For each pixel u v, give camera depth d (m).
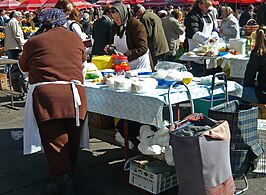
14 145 5.32
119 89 3.91
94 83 4.32
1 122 6.47
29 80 3.62
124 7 5.29
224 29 8.37
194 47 7.47
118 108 3.87
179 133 3.22
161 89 3.84
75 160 3.86
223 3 26.59
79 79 3.64
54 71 3.52
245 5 26.83
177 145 3.14
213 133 3.10
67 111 3.50
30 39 3.60
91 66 4.70
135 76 4.43
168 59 9.92
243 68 6.40
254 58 5.18
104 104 4.01
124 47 5.35
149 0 29.95
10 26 9.30
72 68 3.59
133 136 4.09
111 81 4.01
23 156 4.89
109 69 4.91
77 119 3.55
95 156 4.82
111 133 4.59
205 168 3.08
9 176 4.32
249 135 3.83
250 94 5.21
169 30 9.73
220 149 3.15
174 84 3.63
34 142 3.58
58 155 3.55
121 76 4.45
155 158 3.87
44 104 3.47
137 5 7.44
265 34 5.37
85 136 3.83
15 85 7.99
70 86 3.54
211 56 6.54
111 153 4.91
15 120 6.59
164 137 3.62
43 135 3.55
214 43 7.30
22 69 3.71
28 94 3.58
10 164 4.65
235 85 4.40
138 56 5.12
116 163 4.61
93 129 4.74
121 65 4.73
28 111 3.57
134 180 3.89
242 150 3.80
